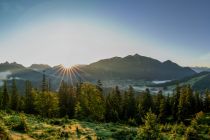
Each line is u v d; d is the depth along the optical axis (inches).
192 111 4842.5
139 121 4313.5
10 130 1614.2
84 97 4131.4
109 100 4690.0
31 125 1945.1
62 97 4436.5
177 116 4517.7
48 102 3858.3
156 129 1891.0
